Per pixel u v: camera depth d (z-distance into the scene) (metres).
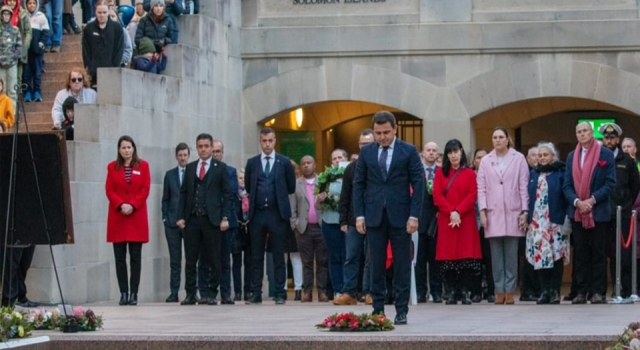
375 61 27.39
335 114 30.81
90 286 22.08
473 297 21.23
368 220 15.85
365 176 15.98
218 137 26.84
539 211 20.38
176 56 25.31
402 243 15.92
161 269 24.52
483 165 20.70
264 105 27.89
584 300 20.28
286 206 21.52
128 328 16.19
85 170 22.02
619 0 26.53
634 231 20.73
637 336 13.10
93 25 24.06
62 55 25.58
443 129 27.05
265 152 21.53
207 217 21.42
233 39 27.61
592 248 20.06
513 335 14.25
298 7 27.81
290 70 27.75
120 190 21.17
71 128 22.80
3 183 16.83
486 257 21.80
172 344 14.68
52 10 25.53
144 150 23.92
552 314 17.83
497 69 26.84
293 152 30.89
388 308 19.42
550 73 26.64
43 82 24.95
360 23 27.42
